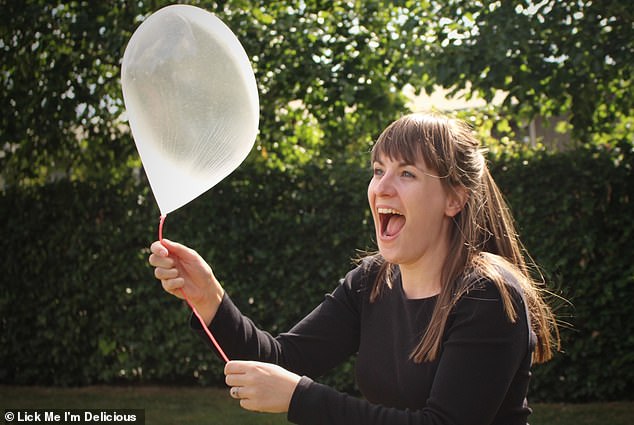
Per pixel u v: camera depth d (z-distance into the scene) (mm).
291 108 5754
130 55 1547
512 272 1562
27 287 5820
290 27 5430
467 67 4965
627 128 5484
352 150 5688
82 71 5758
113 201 5703
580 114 5164
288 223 5461
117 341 5781
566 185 5027
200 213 5562
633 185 5012
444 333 1468
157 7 5531
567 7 4785
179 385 5938
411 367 1533
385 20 5477
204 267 1725
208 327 1729
